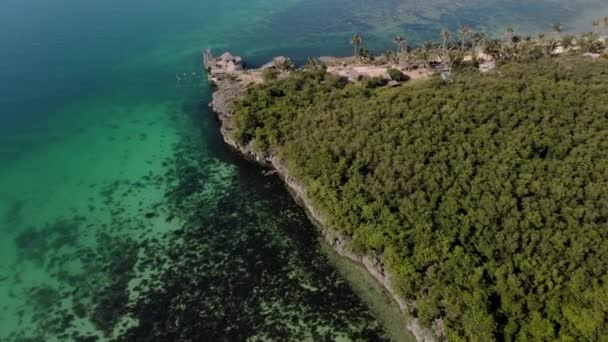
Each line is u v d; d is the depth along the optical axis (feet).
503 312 235.40
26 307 269.44
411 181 306.35
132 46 638.53
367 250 283.59
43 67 569.64
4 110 474.90
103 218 333.83
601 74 403.75
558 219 266.98
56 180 372.99
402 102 383.04
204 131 437.99
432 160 318.86
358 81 479.00
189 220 331.77
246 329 257.55
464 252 261.85
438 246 265.95
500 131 333.62
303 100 423.64
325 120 378.73
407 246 271.69
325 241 311.27
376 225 288.30
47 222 330.75
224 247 309.01
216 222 329.52
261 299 273.75
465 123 343.05
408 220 287.48
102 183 369.09
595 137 313.32
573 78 399.65
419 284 253.85
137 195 355.56
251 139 397.80
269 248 307.58
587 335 215.51
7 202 350.02
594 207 267.80
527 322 228.22
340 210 301.84
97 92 515.09
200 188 362.33
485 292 239.09
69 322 261.03
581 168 293.02
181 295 276.00
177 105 487.20
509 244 258.98
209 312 266.57
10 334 254.68
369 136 347.36
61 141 424.46
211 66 559.79
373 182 315.17
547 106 349.00
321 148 347.77
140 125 450.71
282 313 265.75
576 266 244.22
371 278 284.61
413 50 579.48
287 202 345.72
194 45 651.25
